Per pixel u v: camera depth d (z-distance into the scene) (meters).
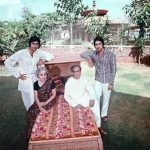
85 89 4.50
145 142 4.57
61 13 22.42
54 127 3.29
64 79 6.07
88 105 4.34
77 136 3.08
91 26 17.77
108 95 5.28
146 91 8.12
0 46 14.94
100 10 19.78
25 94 5.15
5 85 9.47
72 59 6.23
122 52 14.44
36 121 3.53
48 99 4.23
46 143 3.02
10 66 4.96
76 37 23.61
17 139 4.78
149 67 12.84
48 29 19.92
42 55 5.12
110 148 4.34
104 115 5.50
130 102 7.00
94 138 3.06
